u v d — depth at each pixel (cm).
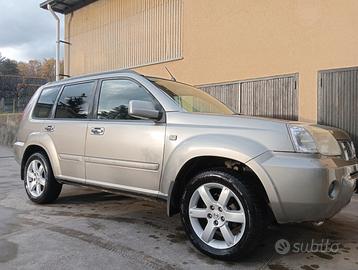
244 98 891
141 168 398
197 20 1009
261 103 854
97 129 447
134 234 410
